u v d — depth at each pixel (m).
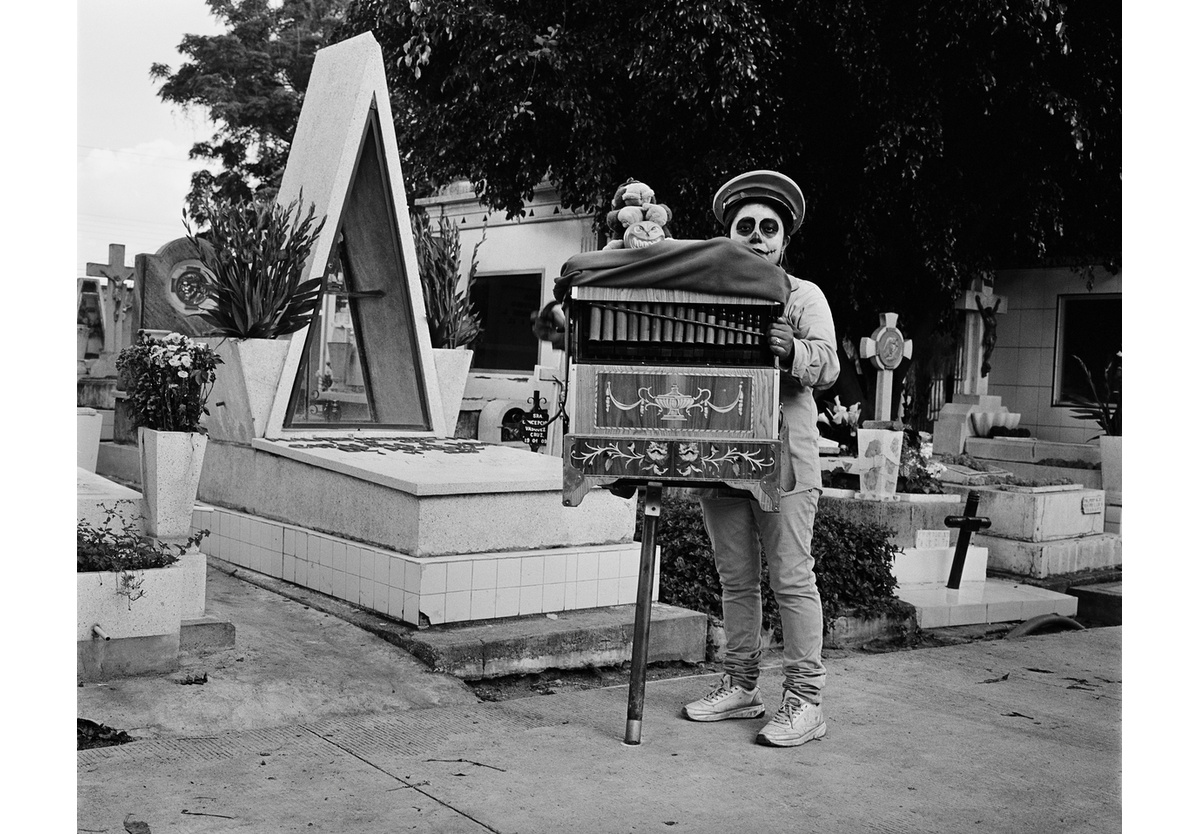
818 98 12.15
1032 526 9.82
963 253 13.22
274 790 3.78
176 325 11.66
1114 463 12.30
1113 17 11.54
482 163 12.41
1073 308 16.14
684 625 5.97
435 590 5.52
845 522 7.35
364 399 8.12
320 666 5.03
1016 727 4.95
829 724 4.87
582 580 6.05
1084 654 6.65
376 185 7.89
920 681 5.77
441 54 12.36
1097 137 11.87
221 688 4.65
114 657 4.63
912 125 11.29
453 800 3.76
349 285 8.18
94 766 3.91
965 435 14.60
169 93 23.58
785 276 4.35
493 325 15.75
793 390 4.59
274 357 7.06
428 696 4.96
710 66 10.98
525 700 5.06
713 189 11.55
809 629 4.58
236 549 6.96
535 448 12.01
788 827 3.64
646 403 4.37
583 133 11.68
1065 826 3.75
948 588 8.45
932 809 3.86
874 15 11.15
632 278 4.34
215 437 7.34
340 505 6.19
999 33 11.34
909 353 11.09
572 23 12.35
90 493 5.58
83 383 10.99
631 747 4.40
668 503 7.33
